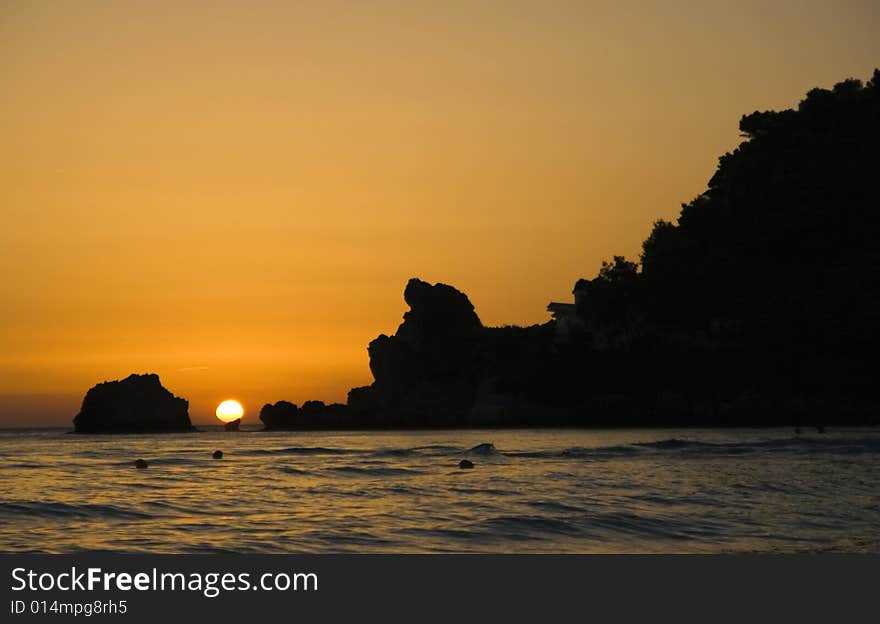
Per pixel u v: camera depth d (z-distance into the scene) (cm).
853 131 14612
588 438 9106
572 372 15188
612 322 15175
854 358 12494
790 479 3862
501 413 15350
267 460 5753
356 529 2519
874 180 13812
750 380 13050
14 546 2244
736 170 15038
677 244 14788
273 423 17362
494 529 2516
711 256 14338
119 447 8581
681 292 14288
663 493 3359
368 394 17512
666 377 13900
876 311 12200
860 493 3309
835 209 13788
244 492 3516
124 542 2311
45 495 3338
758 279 13888
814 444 6538
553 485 3722
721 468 4528
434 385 17088
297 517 2764
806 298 12938
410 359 17325
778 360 12862
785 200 14050
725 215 14875
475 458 5678
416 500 3206
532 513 2816
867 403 12169
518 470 4597
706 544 2314
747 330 13275
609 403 14038
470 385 16888
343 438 11150
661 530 2508
